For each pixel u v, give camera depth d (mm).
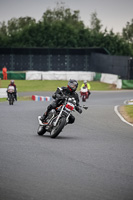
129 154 24047
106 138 30797
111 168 19922
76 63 182625
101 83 149125
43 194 15172
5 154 22688
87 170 19328
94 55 168875
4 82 146375
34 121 41312
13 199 14469
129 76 134500
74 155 23047
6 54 183750
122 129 37281
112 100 87062
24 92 116500
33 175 17984
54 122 29391
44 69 184500
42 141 27969
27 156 22281
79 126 38625
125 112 55312
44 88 133250
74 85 29984
